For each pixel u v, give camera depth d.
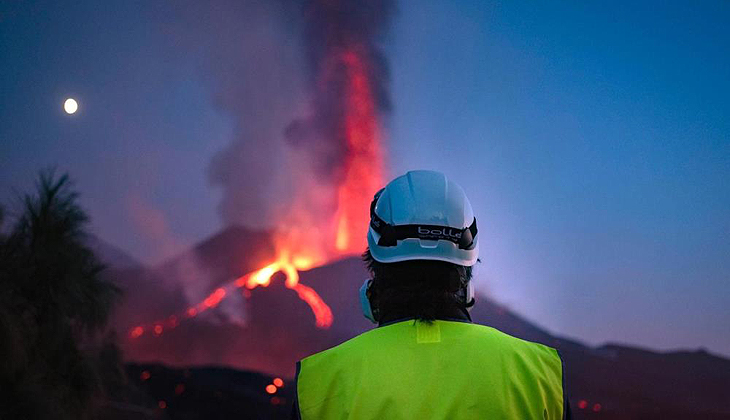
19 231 3.88
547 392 1.63
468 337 1.67
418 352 1.64
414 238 1.76
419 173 1.88
